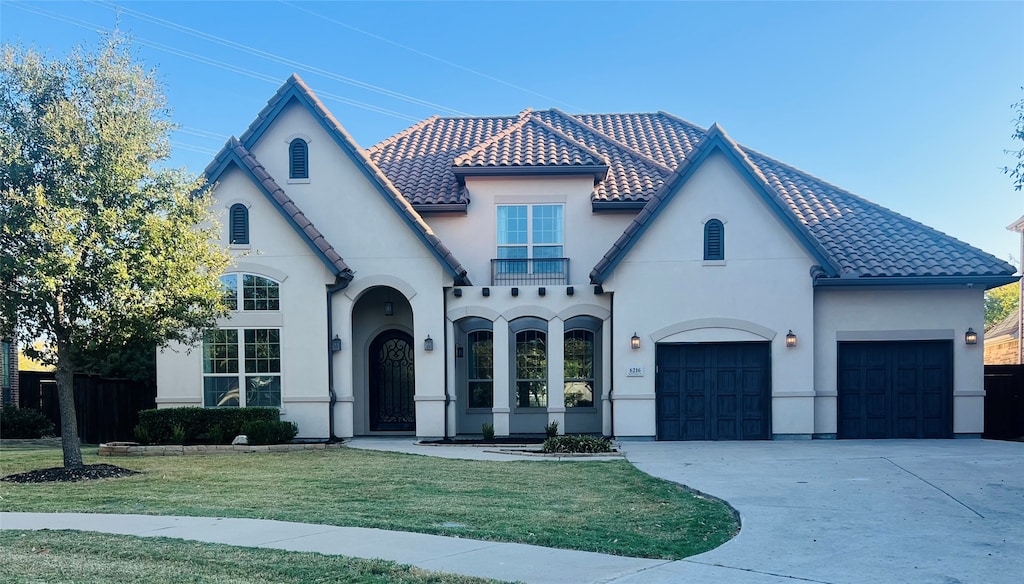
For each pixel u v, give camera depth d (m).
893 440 17.41
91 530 8.34
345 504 9.91
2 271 11.55
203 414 17.03
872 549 7.41
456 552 7.30
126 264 12.02
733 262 17.59
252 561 6.91
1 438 20.47
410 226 18.25
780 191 20.72
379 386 19.97
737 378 17.70
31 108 12.54
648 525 8.53
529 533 8.07
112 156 12.31
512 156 19.92
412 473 12.70
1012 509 9.32
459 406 19.64
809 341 17.44
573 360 19.56
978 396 17.61
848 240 18.61
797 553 7.26
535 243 19.80
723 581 6.33
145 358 20.75
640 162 21.28
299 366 17.91
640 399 17.62
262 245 17.98
